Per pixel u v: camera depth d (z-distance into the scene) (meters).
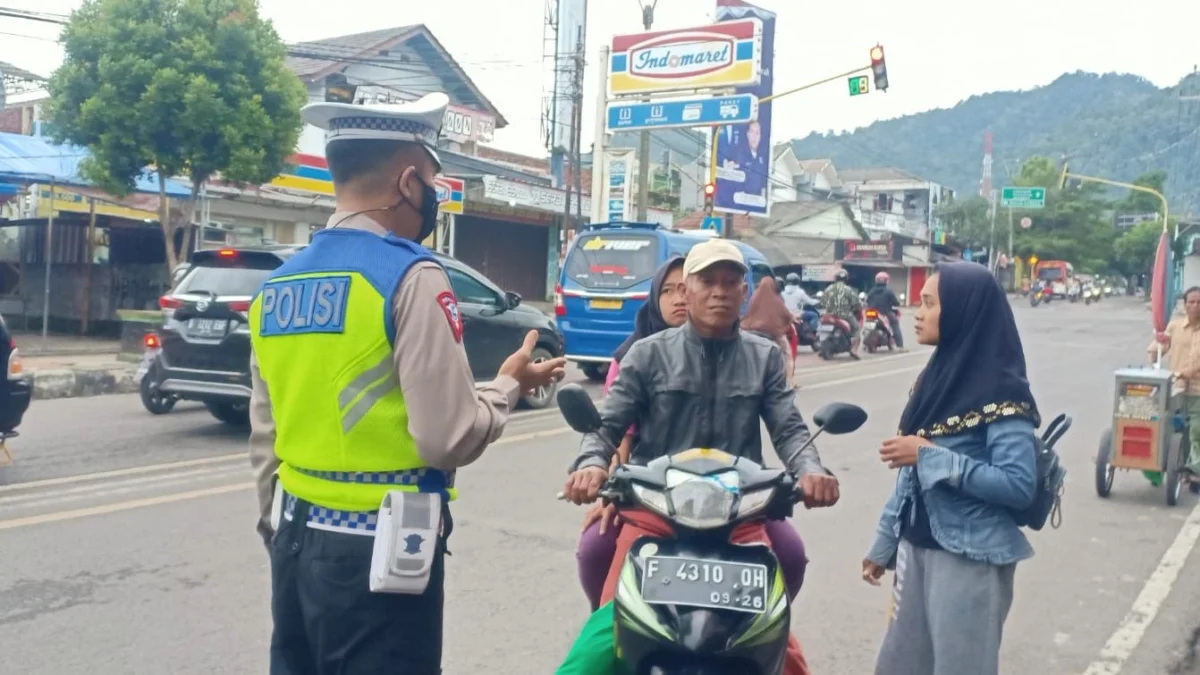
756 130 36.25
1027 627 5.26
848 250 47.38
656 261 13.82
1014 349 3.12
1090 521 7.50
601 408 3.39
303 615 2.53
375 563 2.35
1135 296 71.25
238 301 9.27
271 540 2.66
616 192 29.38
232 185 19.73
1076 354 21.83
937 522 3.15
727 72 25.19
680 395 3.32
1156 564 6.39
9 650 4.48
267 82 16.25
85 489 7.39
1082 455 10.20
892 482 8.49
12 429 7.64
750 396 3.32
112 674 4.27
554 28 29.75
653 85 26.25
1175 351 8.34
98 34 15.55
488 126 31.86
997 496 3.01
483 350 11.52
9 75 26.00
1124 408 8.11
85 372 12.62
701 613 2.65
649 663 2.73
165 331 9.52
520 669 4.48
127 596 5.18
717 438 3.33
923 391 3.22
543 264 31.67
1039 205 48.31
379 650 2.45
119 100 15.41
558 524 6.76
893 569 3.51
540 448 9.43
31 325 20.31
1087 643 5.05
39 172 17.42
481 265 29.72
